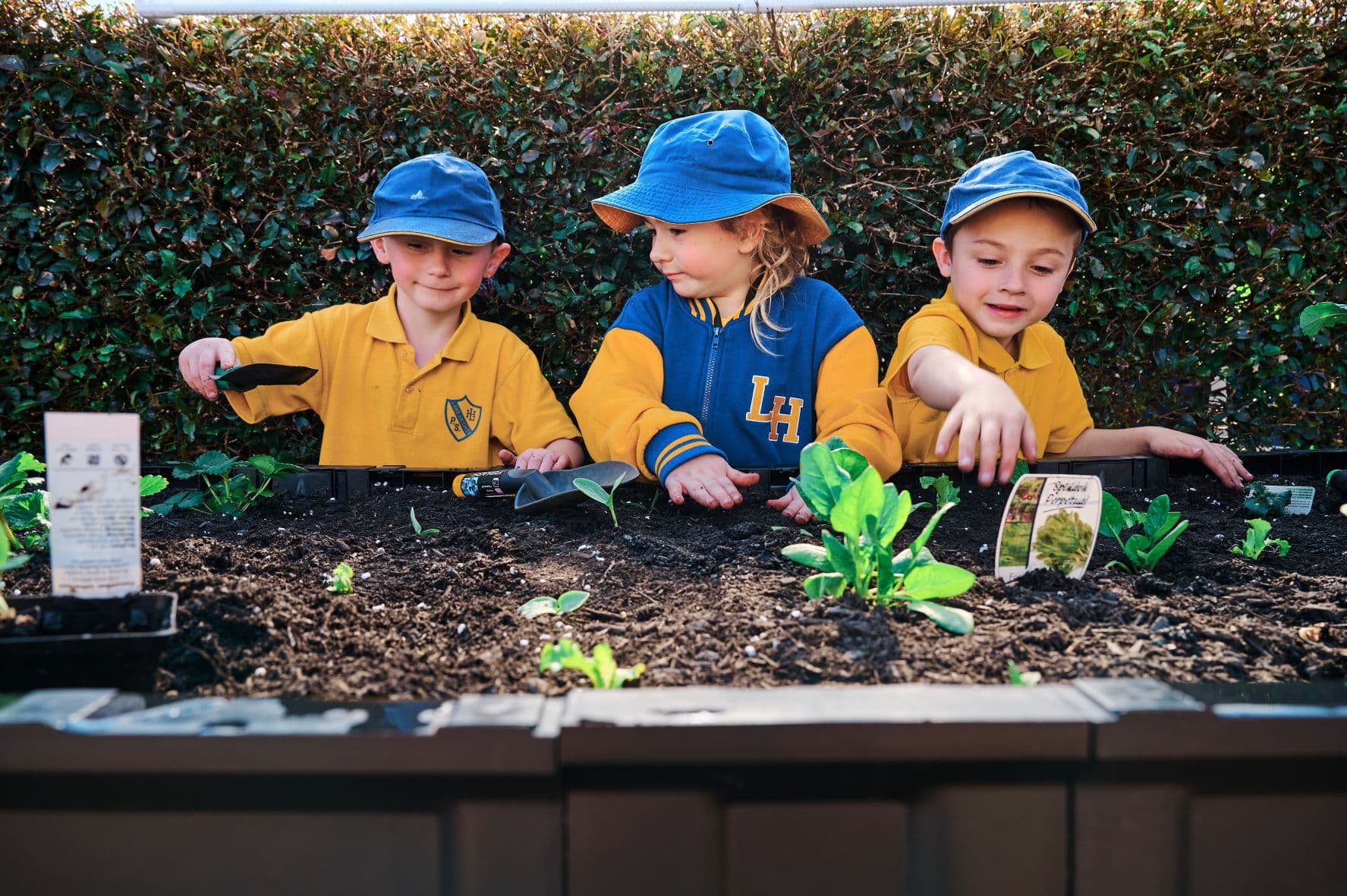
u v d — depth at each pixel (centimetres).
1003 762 71
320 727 70
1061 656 93
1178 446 215
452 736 69
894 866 71
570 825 71
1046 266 204
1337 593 118
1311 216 271
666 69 257
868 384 208
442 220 215
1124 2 258
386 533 158
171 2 237
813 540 146
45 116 246
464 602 115
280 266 263
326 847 71
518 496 178
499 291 262
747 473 185
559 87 257
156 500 189
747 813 71
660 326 218
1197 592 120
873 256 267
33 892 71
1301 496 181
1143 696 74
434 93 254
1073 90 261
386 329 229
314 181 257
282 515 174
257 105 251
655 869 71
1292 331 273
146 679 85
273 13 238
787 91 256
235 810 71
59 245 249
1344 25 262
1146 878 73
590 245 261
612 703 73
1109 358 276
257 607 105
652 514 173
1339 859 73
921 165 258
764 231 210
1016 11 259
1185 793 72
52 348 260
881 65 252
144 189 250
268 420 267
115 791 70
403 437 231
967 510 179
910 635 97
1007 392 149
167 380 265
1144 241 263
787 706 72
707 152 201
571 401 214
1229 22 260
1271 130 263
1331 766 73
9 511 136
